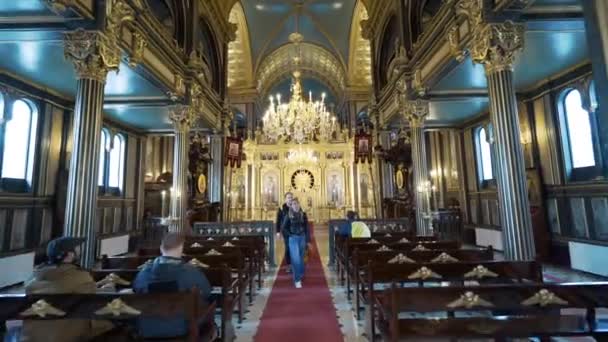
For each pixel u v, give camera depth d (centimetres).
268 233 998
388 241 717
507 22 586
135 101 1039
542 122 970
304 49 2672
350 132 2503
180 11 1095
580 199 850
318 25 2323
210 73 1528
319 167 2584
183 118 1056
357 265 523
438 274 422
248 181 2502
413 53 1048
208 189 1520
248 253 643
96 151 591
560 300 297
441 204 1574
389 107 1358
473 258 525
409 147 1338
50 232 962
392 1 1261
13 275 773
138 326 319
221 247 644
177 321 309
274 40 2464
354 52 2381
